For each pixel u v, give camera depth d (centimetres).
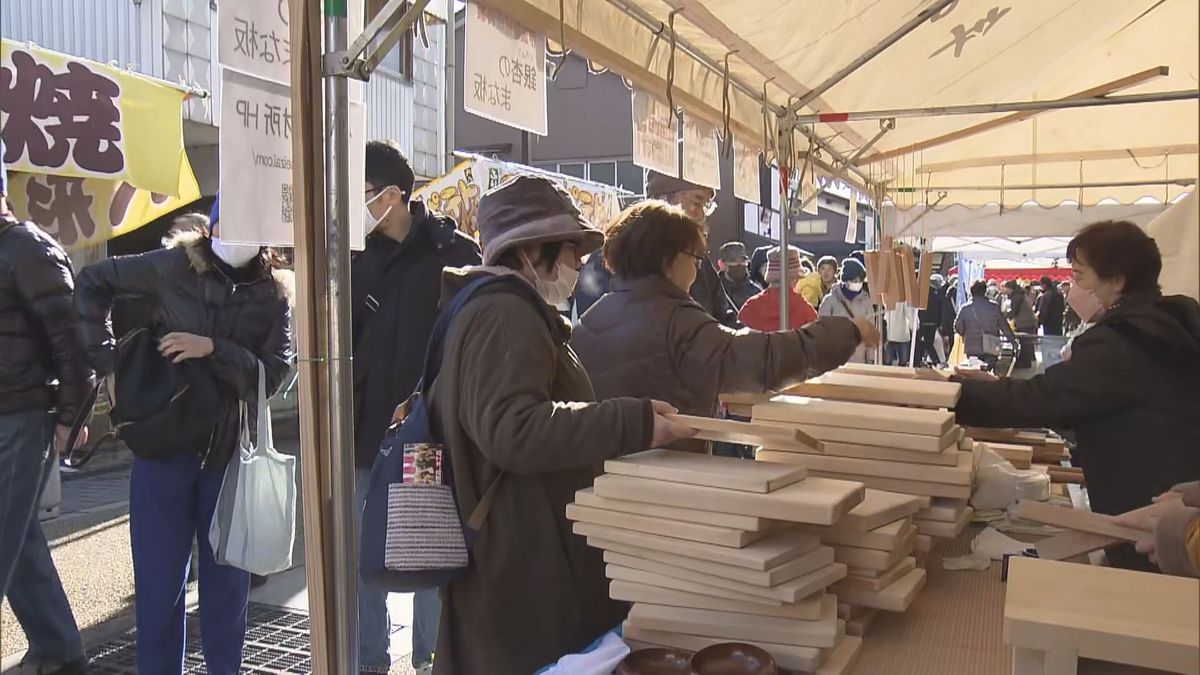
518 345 139
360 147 156
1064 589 105
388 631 275
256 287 261
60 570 417
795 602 121
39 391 254
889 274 447
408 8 136
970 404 210
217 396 252
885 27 252
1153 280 200
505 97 159
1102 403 194
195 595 378
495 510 146
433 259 275
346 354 141
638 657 119
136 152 349
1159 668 90
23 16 550
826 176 417
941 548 186
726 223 1494
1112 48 409
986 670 124
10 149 305
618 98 1312
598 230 163
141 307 251
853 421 167
